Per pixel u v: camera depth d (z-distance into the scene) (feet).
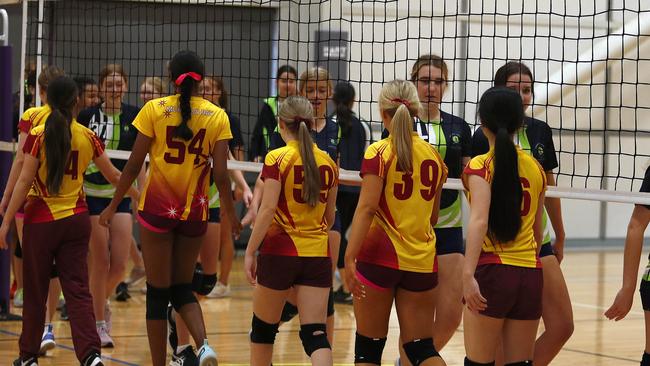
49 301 23.24
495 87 16.85
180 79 19.06
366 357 17.37
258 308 17.97
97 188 24.41
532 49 45.03
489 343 15.84
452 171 20.36
